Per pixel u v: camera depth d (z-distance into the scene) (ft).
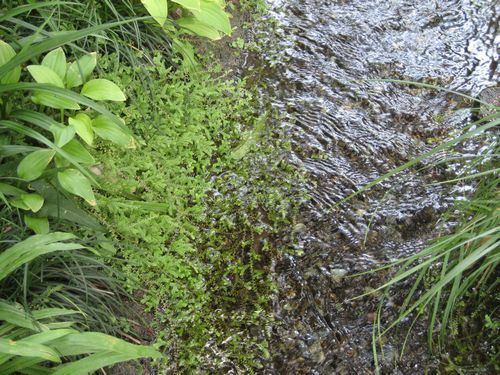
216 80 3.85
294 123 3.75
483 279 3.02
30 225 2.68
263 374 2.91
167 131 3.42
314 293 3.15
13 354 2.10
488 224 2.89
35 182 2.80
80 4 3.15
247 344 2.98
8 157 2.91
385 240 3.33
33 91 2.84
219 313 3.05
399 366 2.94
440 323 3.03
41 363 2.55
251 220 3.34
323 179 3.53
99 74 3.36
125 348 2.27
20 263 2.28
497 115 2.78
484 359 2.94
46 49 2.50
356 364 2.95
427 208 3.43
